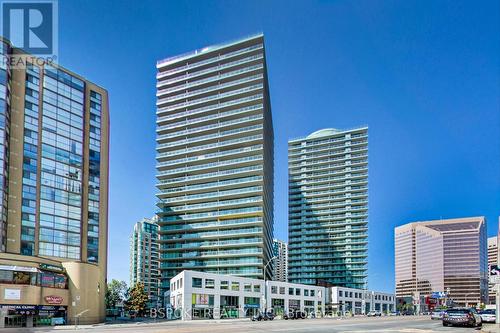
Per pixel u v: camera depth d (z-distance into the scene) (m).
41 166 80.44
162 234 128.62
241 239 118.12
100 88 94.88
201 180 126.94
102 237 89.44
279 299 109.88
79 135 88.06
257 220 117.81
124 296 156.88
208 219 123.50
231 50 133.50
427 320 55.94
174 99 136.00
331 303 134.38
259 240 116.44
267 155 138.50
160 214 129.25
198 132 130.88
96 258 87.12
